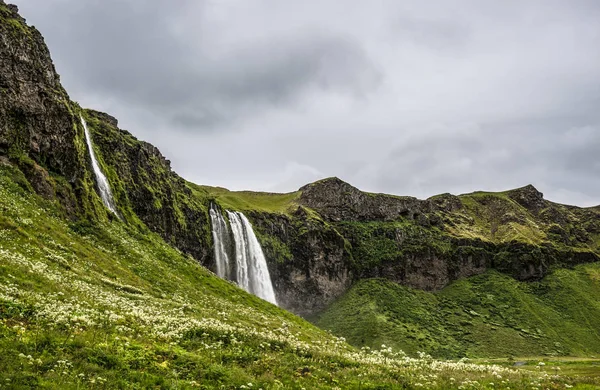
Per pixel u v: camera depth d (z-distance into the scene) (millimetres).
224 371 21047
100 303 33094
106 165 112500
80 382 16422
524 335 196625
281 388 20500
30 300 25047
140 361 20125
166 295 58531
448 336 191625
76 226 67125
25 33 79438
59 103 81062
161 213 129375
